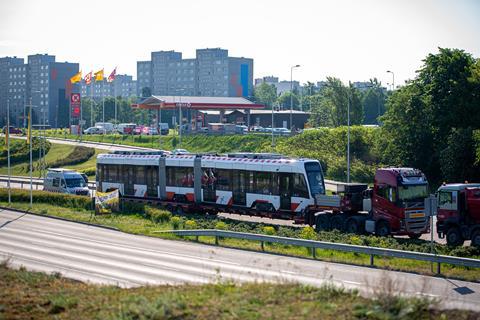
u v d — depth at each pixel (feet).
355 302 80.07
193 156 222.28
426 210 135.85
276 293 85.56
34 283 102.01
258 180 200.44
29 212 237.45
